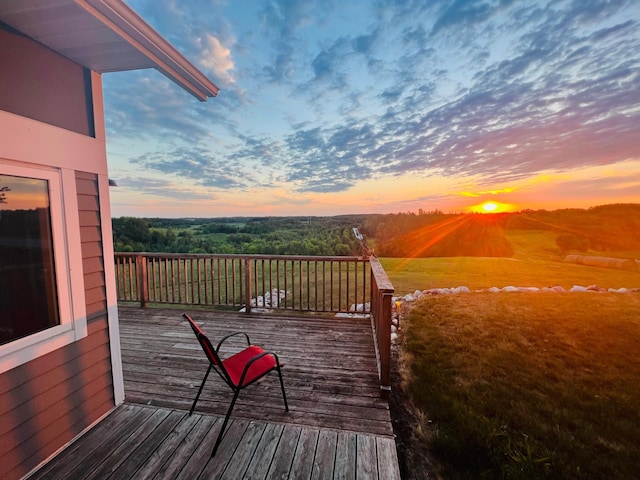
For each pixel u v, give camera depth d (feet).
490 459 7.44
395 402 9.68
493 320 14.94
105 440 6.30
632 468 7.04
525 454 7.53
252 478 5.27
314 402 7.84
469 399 9.67
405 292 21.45
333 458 5.78
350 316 15.51
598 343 12.30
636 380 10.09
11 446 5.17
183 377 9.23
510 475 6.93
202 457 5.80
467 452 7.59
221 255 16.17
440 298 18.65
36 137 5.55
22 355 5.35
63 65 6.15
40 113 5.68
